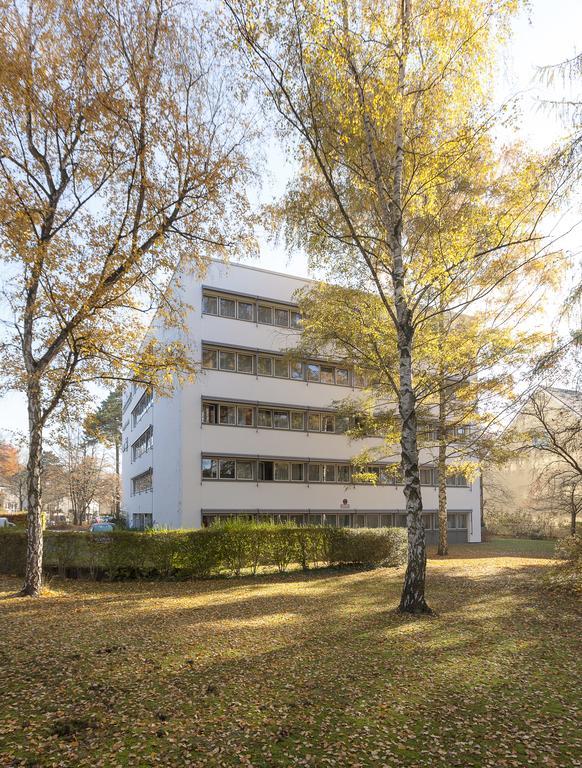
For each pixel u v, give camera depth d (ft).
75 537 54.54
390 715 18.45
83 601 42.57
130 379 48.39
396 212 37.55
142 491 122.83
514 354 53.78
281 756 15.48
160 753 15.56
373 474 74.64
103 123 40.63
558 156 27.91
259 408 90.22
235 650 26.66
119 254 42.04
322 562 65.16
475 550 93.15
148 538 54.44
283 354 73.46
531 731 17.22
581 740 16.58
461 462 71.15
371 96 33.83
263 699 19.90
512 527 126.93
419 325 55.93
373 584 51.06
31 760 15.07
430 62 33.55
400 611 36.42
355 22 32.50
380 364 54.39
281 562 59.93
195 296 85.20
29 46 38.65
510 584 49.57
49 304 41.37
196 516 81.41
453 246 36.78
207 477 83.41
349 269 52.65
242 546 57.47
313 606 39.63
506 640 28.66
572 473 47.65
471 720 18.07
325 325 56.29
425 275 39.65
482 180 41.42
